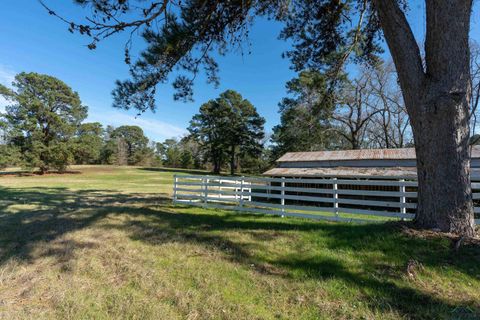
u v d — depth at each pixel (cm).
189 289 338
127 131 6825
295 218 758
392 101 2616
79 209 905
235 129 4544
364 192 701
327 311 286
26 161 3138
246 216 788
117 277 379
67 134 3388
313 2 723
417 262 374
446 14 441
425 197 470
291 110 2683
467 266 356
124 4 500
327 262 403
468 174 452
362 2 748
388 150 1617
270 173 1670
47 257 450
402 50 484
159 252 471
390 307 286
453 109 443
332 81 915
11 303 314
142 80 654
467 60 450
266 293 326
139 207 959
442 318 264
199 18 600
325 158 1684
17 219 744
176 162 6656
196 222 693
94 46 468
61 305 305
